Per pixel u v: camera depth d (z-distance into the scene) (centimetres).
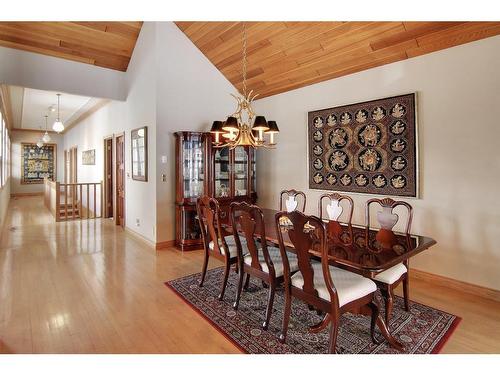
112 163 643
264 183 523
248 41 410
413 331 225
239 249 263
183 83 461
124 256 411
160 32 434
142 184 486
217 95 500
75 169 995
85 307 262
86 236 524
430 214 317
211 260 398
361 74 372
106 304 268
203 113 484
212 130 338
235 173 495
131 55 507
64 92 471
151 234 460
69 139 1093
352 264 181
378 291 295
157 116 437
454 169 299
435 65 307
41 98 667
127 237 519
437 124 308
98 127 728
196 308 263
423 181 321
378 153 355
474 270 290
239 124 307
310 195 441
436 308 262
